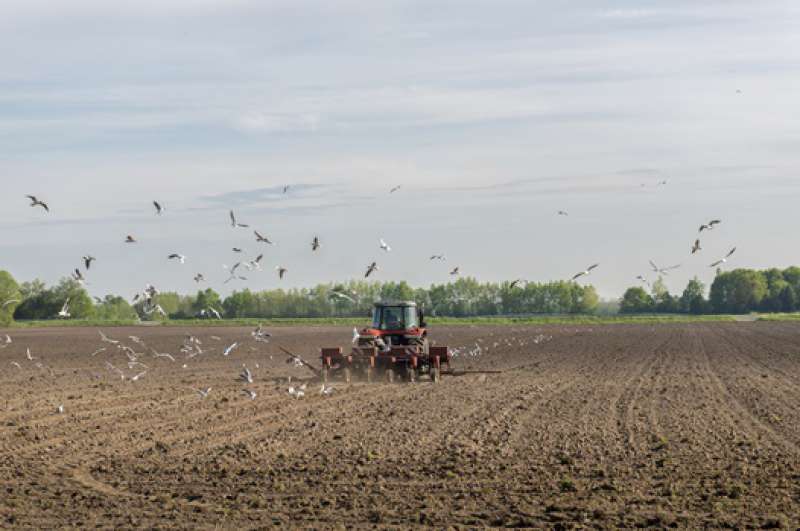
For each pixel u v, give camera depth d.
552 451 19.58
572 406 27.42
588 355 53.16
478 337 78.44
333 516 14.09
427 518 13.90
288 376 39.38
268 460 18.81
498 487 16.12
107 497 15.57
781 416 25.20
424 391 32.09
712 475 17.03
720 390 32.19
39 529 13.39
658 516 13.86
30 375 40.50
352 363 36.00
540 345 64.75
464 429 22.72
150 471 17.81
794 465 17.98
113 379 38.09
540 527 13.43
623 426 23.20
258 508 14.70
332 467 17.98
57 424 24.09
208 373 41.31
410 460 18.66
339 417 25.02
